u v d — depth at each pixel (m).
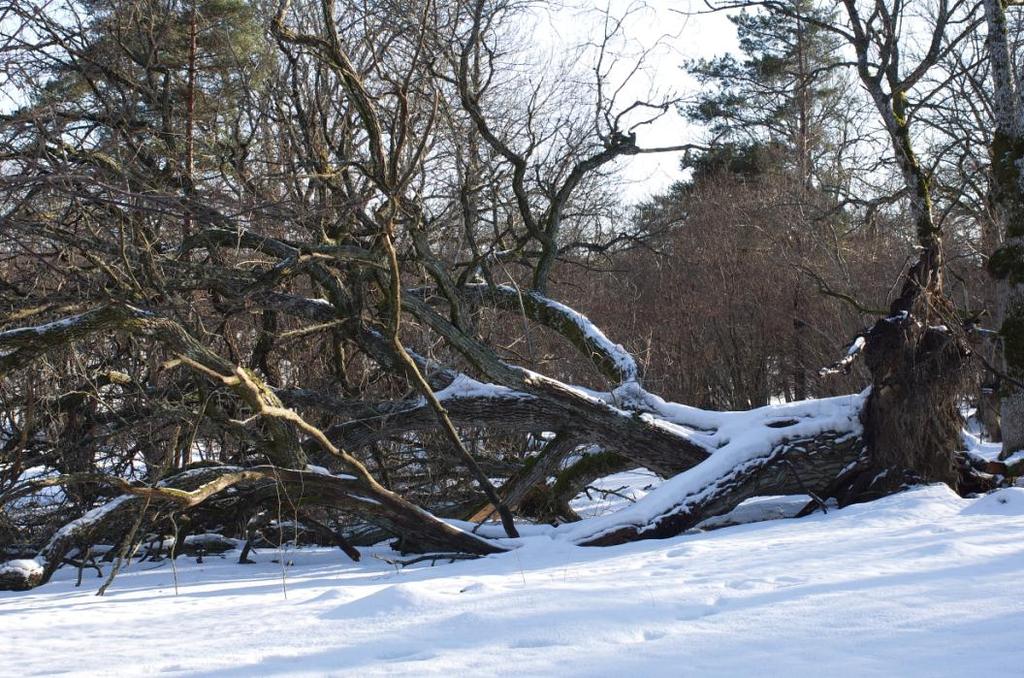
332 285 13.11
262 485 11.26
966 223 24.36
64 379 12.38
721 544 9.52
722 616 5.52
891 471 11.82
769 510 12.90
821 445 12.02
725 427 12.59
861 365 21.89
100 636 6.81
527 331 15.09
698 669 4.39
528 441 16.16
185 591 9.32
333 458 13.27
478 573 9.35
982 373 12.62
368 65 14.01
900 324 11.72
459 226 16.45
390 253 10.95
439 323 12.80
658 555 9.24
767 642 4.82
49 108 10.07
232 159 13.09
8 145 9.98
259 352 14.40
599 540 10.99
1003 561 6.76
